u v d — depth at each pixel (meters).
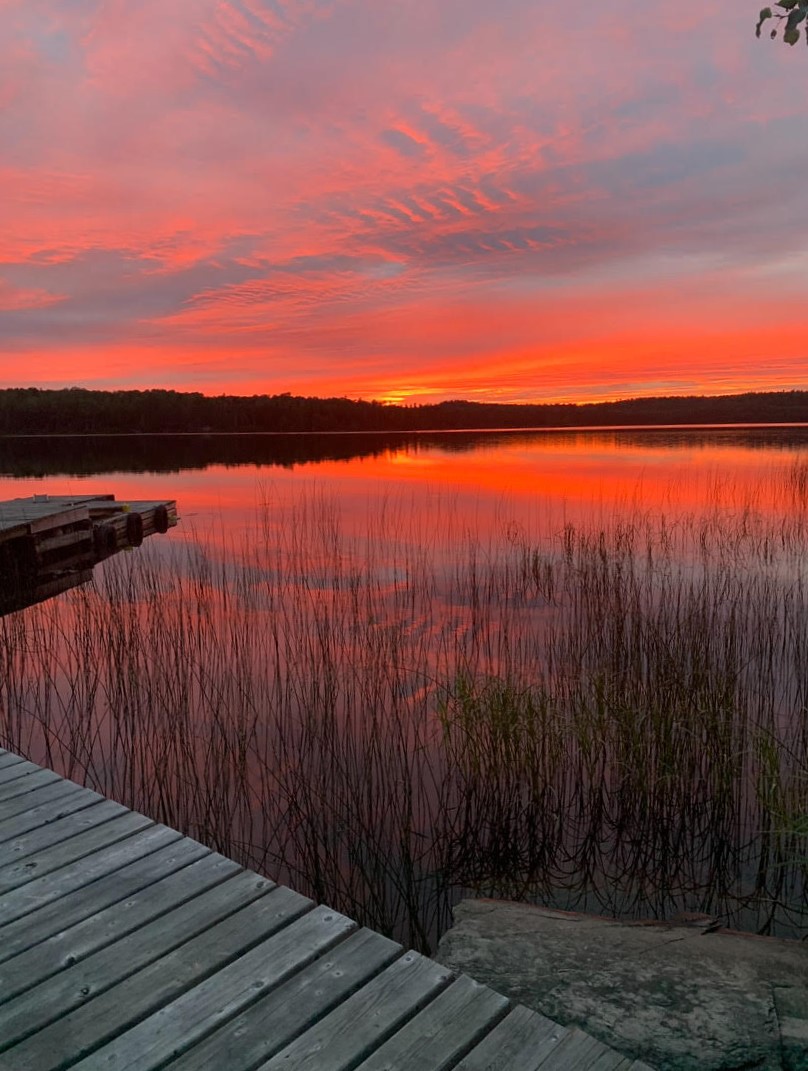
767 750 3.56
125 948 2.01
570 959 2.54
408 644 6.51
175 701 5.32
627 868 3.45
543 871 3.43
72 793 2.98
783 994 2.33
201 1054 1.65
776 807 3.40
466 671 5.21
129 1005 1.80
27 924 2.12
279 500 17.70
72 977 1.90
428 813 3.84
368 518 14.14
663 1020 2.22
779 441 38.19
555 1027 1.73
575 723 4.17
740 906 3.17
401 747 4.50
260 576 9.52
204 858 2.47
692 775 3.89
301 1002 1.80
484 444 43.72
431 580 8.94
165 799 3.99
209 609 7.89
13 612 8.60
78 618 7.30
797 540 9.87
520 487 18.39
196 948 2.00
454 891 3.30
